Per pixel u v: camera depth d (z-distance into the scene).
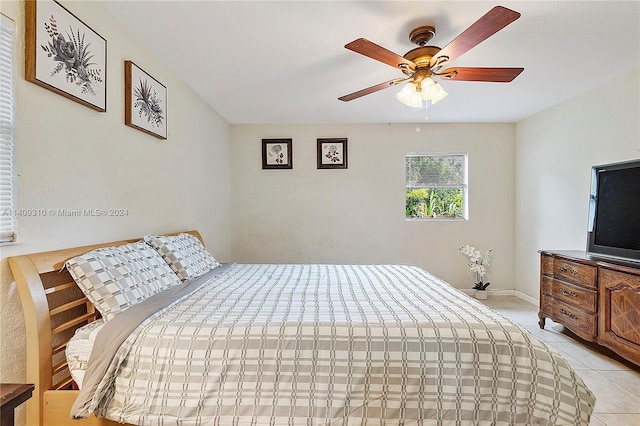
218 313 1.51
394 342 1.29
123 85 1.97
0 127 1.25
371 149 4.20
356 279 2.33
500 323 1.38
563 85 2.91
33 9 1.33
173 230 2.64
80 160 1.63
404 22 1.91
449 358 1.27
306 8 1.79
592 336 2.48
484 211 4.20
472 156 4.20
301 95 3.15
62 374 1.50
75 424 1.31
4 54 1.26
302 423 1.24
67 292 1.59
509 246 4.22
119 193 1.94
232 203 4.23
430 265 4.22
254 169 4.23
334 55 2.34
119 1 1.74
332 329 1.34
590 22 1.90
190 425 1.23
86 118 1.67
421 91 1.96
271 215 4.23
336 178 4.21
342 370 1.27
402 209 4.21
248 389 1.26
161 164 2.44
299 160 4.22
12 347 1.29
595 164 2.94
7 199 1.27
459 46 1.67
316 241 4.23
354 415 1.24
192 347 1.29
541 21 1.89
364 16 1.86
